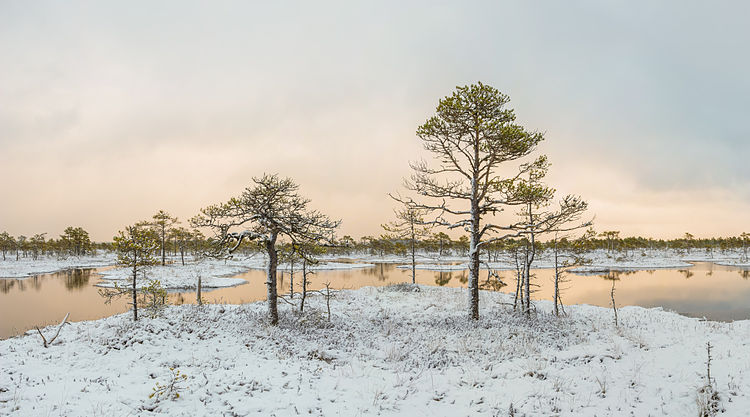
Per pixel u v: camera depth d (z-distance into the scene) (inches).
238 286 1615.4
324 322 662.5
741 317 930.7
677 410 307.1
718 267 2854.3
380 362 460.1
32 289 1518.2
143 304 622.8
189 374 378.3
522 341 522.6
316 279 1902.1
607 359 436.5
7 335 748.6
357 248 4500.5
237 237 629.3
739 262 3309.5
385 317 738.8
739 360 386.9
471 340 534.9
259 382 359.6
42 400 297.1
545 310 848.3
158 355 436.5
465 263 3221.0
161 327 530.0
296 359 449.1
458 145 682.2
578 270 2504.9
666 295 1315.2
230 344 486.0
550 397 341.1
